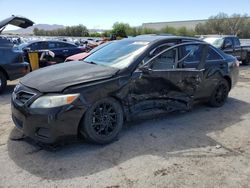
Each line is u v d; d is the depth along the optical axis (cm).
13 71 770
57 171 351
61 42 1364
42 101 378
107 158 385
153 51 481
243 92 822
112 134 431
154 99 481
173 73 493
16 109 401
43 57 1156
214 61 598
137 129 489
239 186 327
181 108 530
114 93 423
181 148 421
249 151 417
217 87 616
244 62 1600
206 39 1452
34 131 384
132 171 354
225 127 515
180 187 321
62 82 395
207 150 417
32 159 379
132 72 447
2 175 340
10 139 439
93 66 467
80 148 412
